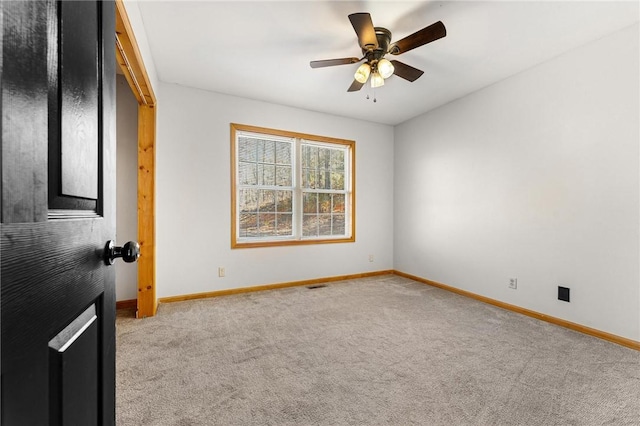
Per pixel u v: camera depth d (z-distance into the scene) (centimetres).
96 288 65
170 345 224
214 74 307
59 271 49
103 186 69
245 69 296
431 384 176
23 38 40
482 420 146
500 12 210
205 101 346
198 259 343
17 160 39
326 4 205
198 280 343
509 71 297
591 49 246
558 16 214
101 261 68
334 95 360
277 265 389
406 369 192
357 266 449
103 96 69
